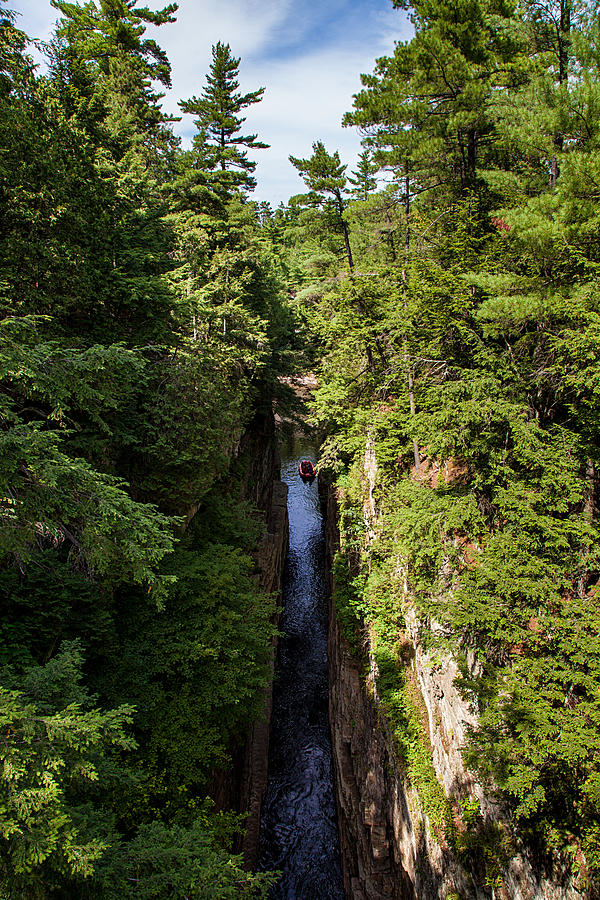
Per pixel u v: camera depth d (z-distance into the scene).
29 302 10.74
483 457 12.09
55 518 8.18
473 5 15.52
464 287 13.07
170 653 12.70
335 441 25.02
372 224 23.23
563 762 7.62
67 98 13.32
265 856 16.81
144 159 23.95
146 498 16.31
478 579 9.73
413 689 15.17
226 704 13.35
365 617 19.45
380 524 18.88
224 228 24.92
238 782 16.81
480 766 8.59
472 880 9.86
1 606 9.82
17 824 4.89
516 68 16.09
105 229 13.49
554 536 9.33
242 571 16.91
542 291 11.03
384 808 14.59
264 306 30.38
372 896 13.77
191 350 17.41
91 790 7.56
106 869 6.33
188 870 6.86
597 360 9.95
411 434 13.80
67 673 7.03
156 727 11.77
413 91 17.70
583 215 9.99
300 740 21.17
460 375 13.48
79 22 26.23
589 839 7.29
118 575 11.63
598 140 10.19
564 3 12.23
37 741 5.41
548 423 12.31
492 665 9.57
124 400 13.33
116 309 14.32
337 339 25.67
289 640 27.27
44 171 11.05
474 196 15.24
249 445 30.47
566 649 8.02
